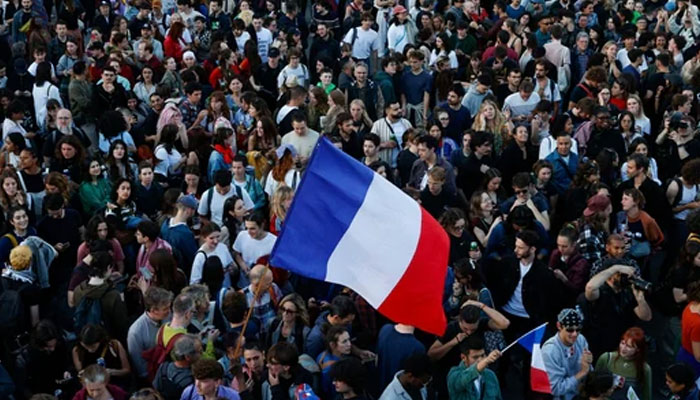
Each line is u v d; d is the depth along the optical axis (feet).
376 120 104.53
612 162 86.84
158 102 99.50
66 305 71.05
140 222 71.67
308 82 112.98
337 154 54.85
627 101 99.40
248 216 75.31
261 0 142.41
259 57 113.19
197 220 80.02
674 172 94.94
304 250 54.80
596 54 114.21
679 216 82.84
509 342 69.36
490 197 82.02
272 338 62.54
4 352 65.21
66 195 80.74
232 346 59.47
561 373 59.77
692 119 96.78
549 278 68.03
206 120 97.81
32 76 106.42
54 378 61.52
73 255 76.84
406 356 58.65
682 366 58.85
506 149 92.32
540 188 85.56
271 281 65.57
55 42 119.85
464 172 89.45
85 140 93.91
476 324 59.67
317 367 58.65
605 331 66.13
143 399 52.06
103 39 130.62
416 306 55.42
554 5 135.23
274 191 81.71
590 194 82.74
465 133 89.45
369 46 122.31
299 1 149.38
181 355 55.93
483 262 72.23
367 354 62.18
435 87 107.45
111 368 61.41
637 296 66.08
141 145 93.91
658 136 97.71
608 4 137.69
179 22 120.98
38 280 72.18
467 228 78.69
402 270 55.01
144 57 114.62
